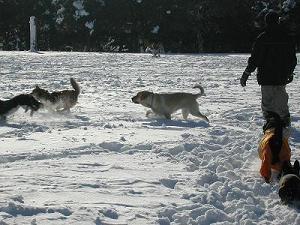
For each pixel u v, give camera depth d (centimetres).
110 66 3162
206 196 620
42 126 1113
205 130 1098
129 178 700
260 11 6088
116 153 865
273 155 699
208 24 6103
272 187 676
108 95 1709
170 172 744
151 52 5459
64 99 1349
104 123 1166
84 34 6306
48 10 6278
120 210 572
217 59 4062
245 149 883
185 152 857
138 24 6181
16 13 6216
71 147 889
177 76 2495
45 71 2684
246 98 1677
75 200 600
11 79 2198
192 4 5956
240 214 566
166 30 6116
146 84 2080
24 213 546
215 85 2064
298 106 1464
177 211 573
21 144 913
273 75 1029
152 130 1086
